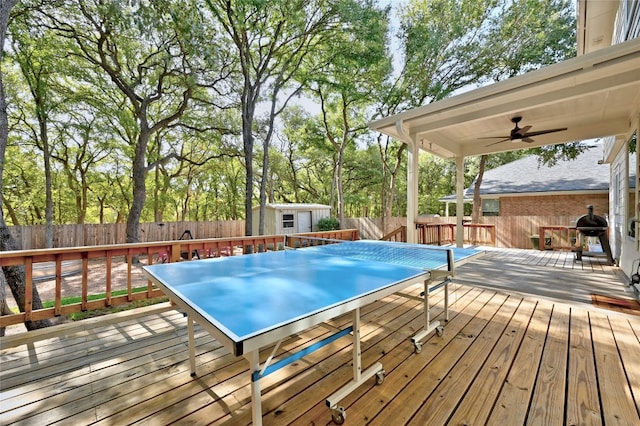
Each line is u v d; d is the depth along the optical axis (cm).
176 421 156
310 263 260
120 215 1681
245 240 438
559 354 220
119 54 906
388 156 1616
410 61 984
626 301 343
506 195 1077
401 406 165
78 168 1329
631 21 377
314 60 1034
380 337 255
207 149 1480
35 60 805
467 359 215
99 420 157
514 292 382
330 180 1947
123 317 301
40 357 226
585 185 979
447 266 229
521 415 156
